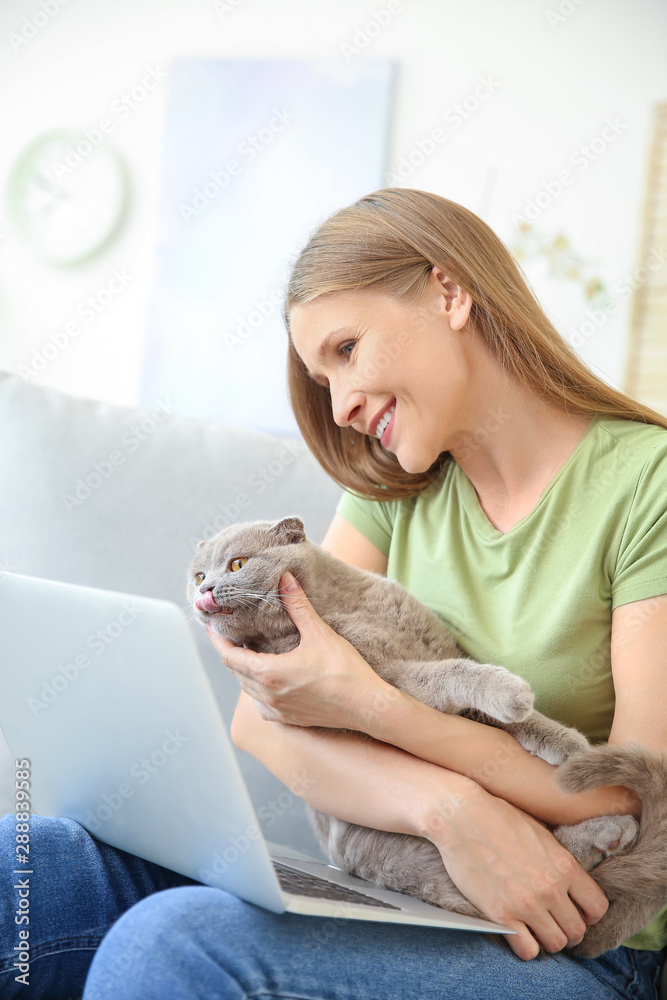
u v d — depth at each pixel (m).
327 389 1.31
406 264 1.10
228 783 0.74
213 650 1.40
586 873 0.94
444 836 0.92
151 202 2.90
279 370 2.80
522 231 2.70
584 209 2.67
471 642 1.13
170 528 1.43
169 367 2.86
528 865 0.91
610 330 2.68
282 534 1.13
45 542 1.38
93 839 1.04
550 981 0.87
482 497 1.23
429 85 2.73
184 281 2.86
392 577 1.29
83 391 2.95
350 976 0.78
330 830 1.10
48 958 0.93
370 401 1.12
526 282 1.22
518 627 1.09
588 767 0.93
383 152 2.73
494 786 0.98
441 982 0.82
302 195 2.78
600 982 0.94
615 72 2.63
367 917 0.76
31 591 0.87
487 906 0.90
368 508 1.37
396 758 1.00
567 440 1.16
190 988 0.73
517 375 1.13
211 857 0.83
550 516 1.10
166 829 0.88
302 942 0.79
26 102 2.96
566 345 1.20
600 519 1.07
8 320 2.98
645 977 1.01
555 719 1.07
